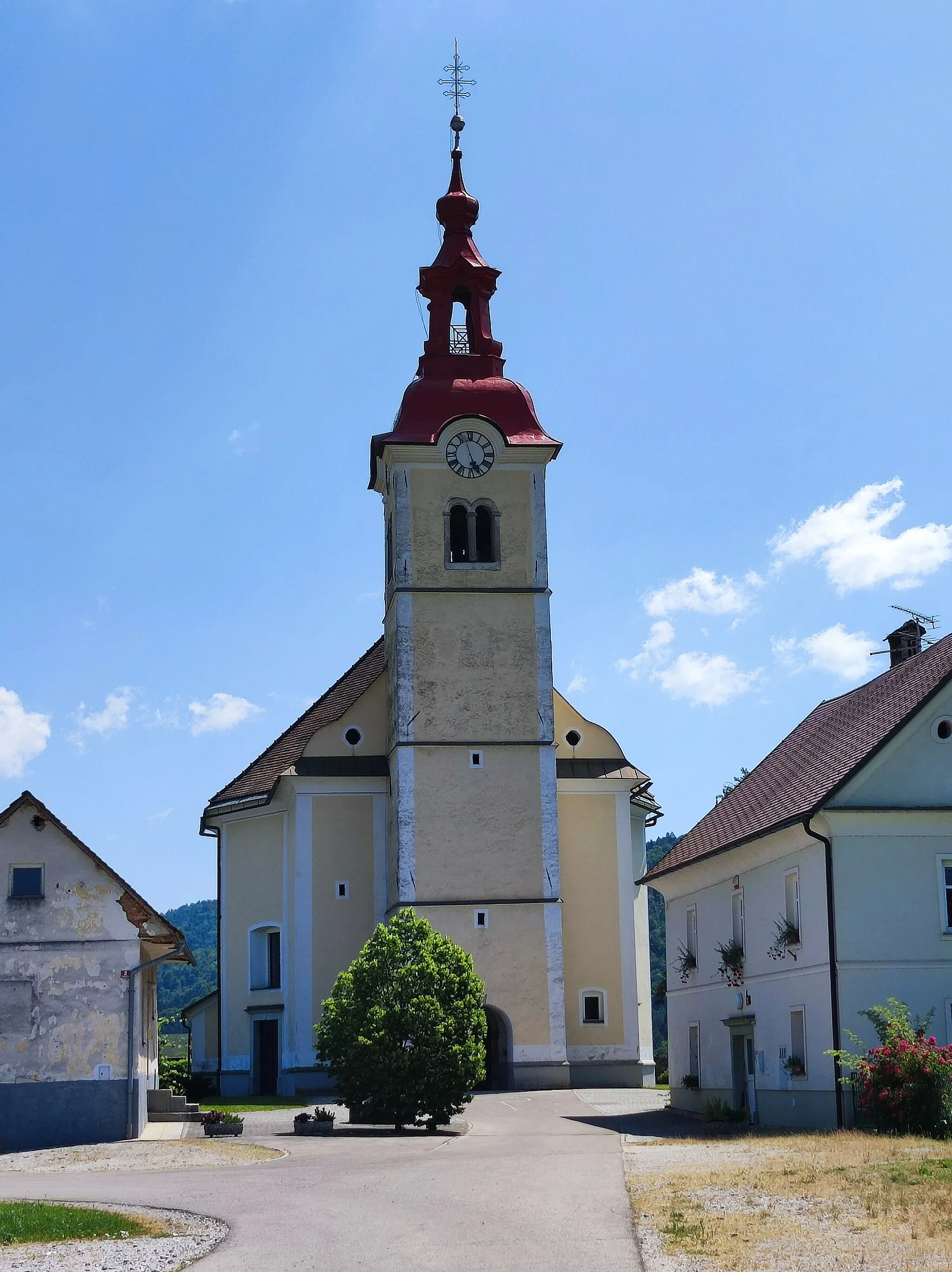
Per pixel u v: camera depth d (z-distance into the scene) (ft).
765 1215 62.34
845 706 136.87
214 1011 205.05
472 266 188.65
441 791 175.52
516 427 184.03
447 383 185.57
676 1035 153.38
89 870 117.50
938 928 112.16
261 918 190.39
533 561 181.06
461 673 178.09
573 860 189.67
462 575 179.73
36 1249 60.08
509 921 173.78
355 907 182.60
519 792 176.45
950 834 113.50
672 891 155.43
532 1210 67.26
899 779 113.29
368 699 187.93
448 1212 67.82
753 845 126.31
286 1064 181.47
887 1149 84.58
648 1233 59.72
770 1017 124.67
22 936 115.85
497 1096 162.71
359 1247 58.80
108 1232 63.82
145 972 125.49
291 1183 81.56
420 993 123.44
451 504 181.16
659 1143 104.88
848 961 111.14
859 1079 99.96
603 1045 184.75
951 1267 49.98
